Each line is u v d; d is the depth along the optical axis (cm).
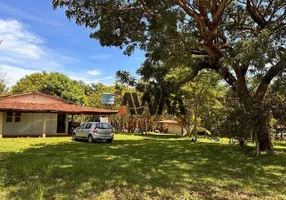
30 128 2352
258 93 1255
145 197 555
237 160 1105
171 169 863
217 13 1000
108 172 776
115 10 1003
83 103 4006
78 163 912
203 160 1087
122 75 1527
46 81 3872
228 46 1196
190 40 932
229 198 564
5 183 620
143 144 1748
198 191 611
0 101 2169
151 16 987
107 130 1842
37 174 724
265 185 685
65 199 523
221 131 1269
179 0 940
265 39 909
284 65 1041
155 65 1491
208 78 1966
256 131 1211
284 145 1970
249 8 1327
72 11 994
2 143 1573
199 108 2092
